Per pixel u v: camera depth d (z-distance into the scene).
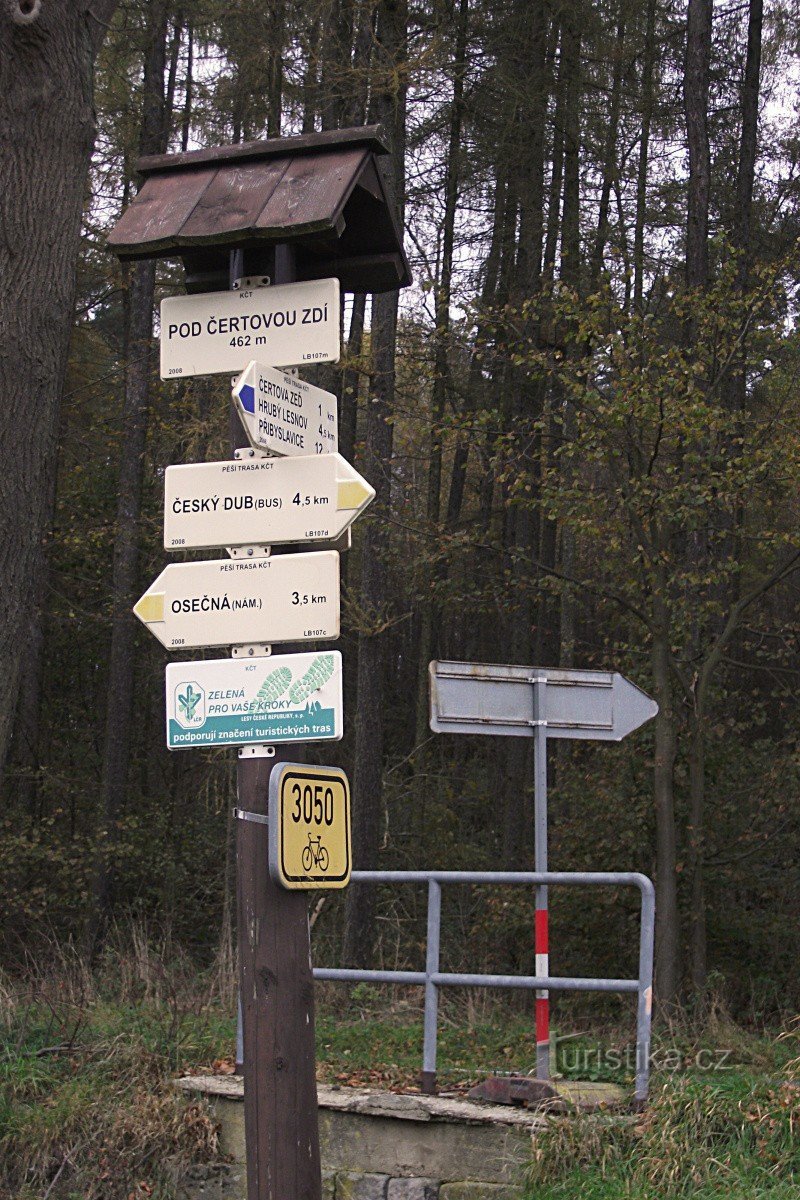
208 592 4.66
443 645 26.70
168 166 5.04
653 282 14.52
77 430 19.28
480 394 18.44
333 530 4.56
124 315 21.92
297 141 4.91
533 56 18.66
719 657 11.80
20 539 6.01
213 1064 7.79
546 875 6.88
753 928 13.36
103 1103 7.29
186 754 21.22
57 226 6.14
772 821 13.02
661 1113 6.17
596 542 12.03
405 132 17.00
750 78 18.61
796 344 11.52
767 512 12.50
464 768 21.91
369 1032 8.95
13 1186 6.93
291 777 4.47
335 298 4.74
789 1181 5.67
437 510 20.47
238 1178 6.87
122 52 18.81
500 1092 6.77
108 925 17.11
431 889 7.24
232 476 4.70
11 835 17.67
